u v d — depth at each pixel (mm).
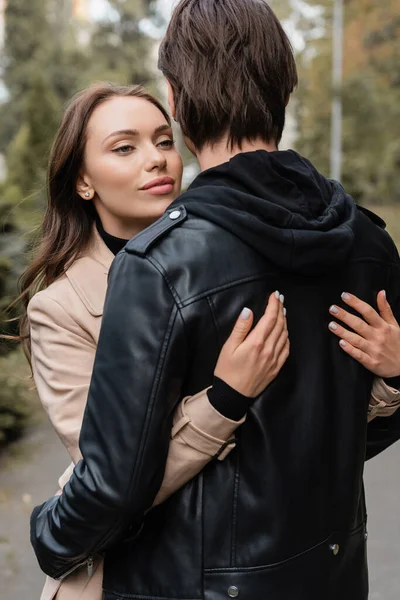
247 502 1264
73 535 1277
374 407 1479
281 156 1348
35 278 1816
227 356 1240
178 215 1283
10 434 6293
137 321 1230
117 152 1645
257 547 1259
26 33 35625
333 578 1354
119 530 1253
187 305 1228
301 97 27875
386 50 22000
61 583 1497
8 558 3881
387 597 3244
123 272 1267
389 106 23328
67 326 1563
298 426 1302
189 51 1342
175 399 1246
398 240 16922
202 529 1268
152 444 1215
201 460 1250
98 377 1251
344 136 25094
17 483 5191
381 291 1446
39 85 16328
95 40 38938
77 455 1491
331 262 1310
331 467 1349
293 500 1281
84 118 1666
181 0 1384
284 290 1307
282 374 1295
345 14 23594
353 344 1375
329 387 1349
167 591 1275
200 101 1337
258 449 1269
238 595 1251
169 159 1683
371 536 3850
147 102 1679
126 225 1711
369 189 26359
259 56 1327
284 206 1295
